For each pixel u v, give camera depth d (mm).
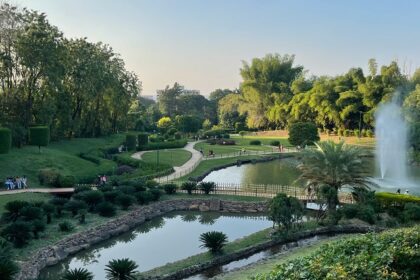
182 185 38062
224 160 61375
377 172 51719
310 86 117000
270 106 117938
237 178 48844
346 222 27672
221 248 22875
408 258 10102
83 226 26859
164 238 28219
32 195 32781
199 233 29344
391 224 26703
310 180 31219
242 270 19078
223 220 33125
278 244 24688
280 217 25297
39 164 42500
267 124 120312
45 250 22203
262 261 20516
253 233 26812
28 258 20797
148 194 34031
